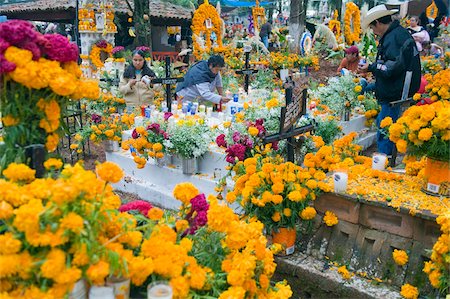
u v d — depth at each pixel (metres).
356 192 3.12
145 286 2.03
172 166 4.82
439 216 2.63
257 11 17.53
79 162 1.92
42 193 1.73
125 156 5.30
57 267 1.64
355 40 18.55
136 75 6.99
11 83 1.92
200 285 2.03
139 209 2.42
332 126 5.30
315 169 3.60
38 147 1.97
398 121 3.05
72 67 2.07
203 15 12.66
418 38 10.46
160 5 18.34
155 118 5.08
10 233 1.70
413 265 2.85
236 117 4.98
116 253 1.80
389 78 5.32
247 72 7.70
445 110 2.82
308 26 19.12
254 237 2.34
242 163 3.64
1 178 1.99
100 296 1.77
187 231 2.34
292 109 3.79
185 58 12.60
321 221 3.29
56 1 16.45
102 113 6.71
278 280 3.25
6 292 1.69
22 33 1.85
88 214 1.77
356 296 2.88
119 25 14.53
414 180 3.39
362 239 3.08
